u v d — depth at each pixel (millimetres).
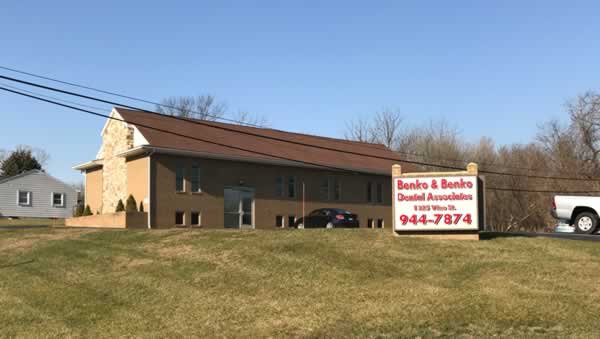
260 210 40062
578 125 66125
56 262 19125
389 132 73750
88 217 36750
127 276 16750
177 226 36000
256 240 18969
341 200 44719
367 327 12117
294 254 17188
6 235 24953
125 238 21641
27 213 59656
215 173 38094
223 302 14164
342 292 14242
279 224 41031
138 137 37250
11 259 20250
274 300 14047
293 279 15297
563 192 62625
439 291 13938
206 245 18922
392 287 14367
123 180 38031
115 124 39375
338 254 17000
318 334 11961
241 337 12148
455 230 18609
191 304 14195
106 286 16078
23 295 15992
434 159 70188
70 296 15562
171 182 36062
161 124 39562
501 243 18047
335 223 38281
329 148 47688
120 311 14219
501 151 71438
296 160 42031
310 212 42688
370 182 46875
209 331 12570
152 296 14977
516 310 12648
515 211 66125
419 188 18922
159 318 13555
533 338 11367
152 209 34969
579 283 14273
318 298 13969
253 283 15227
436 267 15789
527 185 66000
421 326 12078
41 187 60875
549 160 68125
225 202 38406
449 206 18672
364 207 46062
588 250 17188
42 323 13867
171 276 16328
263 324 12695
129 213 33750
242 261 16891
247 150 40438
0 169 78562
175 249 18953
